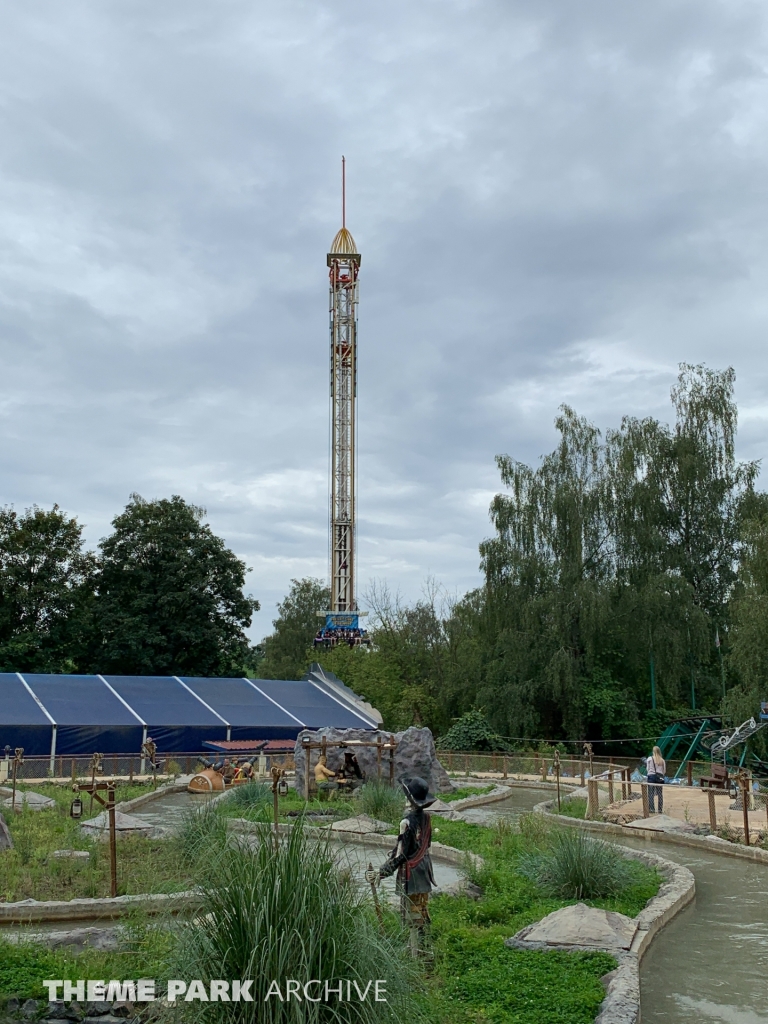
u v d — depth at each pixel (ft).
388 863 34.04
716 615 177.99
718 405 185.26
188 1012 23.09
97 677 158.30
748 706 127.75
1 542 202.69
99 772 116.47
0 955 31.63
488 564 181.57
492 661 176.86
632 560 180.14
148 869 45.96
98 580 224.12
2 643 198.59
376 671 202.80
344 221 293.23
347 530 273.95
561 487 182.39
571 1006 29.30
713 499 181.88
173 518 228.43
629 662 174.29
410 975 26.55
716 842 65.72
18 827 65.26
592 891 45.50
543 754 161.48
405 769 102.78
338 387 281.13
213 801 82.94
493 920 40.83
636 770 122.93
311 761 100.37
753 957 37.91
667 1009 31.65
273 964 22.97
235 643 232.32
